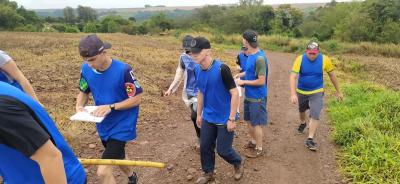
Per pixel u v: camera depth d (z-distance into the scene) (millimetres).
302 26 52000
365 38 36906
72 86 9539
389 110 7250
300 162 5633
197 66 4461
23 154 1979
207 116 4461
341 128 6574
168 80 11414
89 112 3609
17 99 1977
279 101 9906
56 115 7082
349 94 10086
